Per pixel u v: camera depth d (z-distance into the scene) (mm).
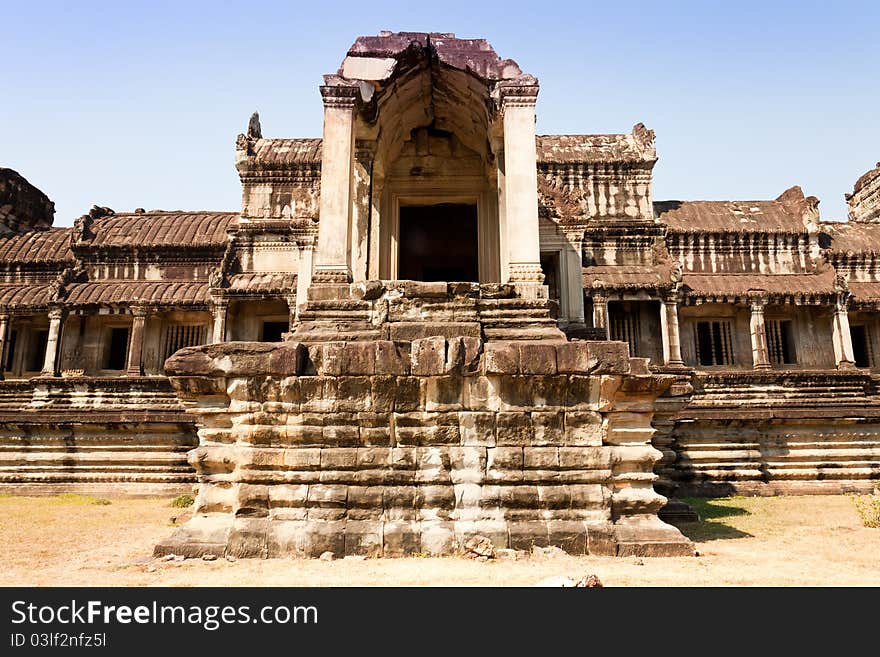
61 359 28219
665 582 6906
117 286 28281
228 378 9203
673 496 14703
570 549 8469
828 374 26219
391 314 10938
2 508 15430
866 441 18906
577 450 8914
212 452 9055
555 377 9055
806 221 31047
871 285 30234
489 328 10758
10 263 29938
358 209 14578
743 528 11586
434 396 9047
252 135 31688
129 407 24875
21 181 33719
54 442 19359
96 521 13141
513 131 12141
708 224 31375
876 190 37406
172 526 12406
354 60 12414
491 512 8680
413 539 8461
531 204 11797
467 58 12500
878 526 11562
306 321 10930
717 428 18953
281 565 7949
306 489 8742
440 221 20125
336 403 9016
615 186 30688
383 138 15055
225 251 29062
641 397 9188
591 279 26625
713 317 29703
